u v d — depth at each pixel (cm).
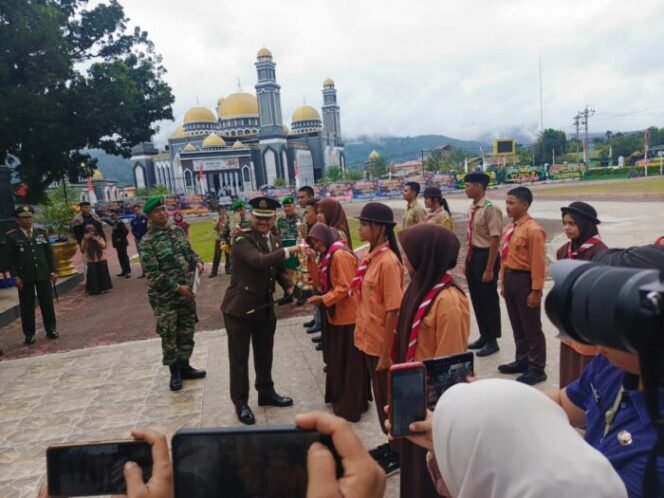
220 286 1029
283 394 461
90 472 91
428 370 165
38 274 704
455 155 8769
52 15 2062
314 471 73
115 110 2302
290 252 401
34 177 2386
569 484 74
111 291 1080
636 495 94
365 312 338
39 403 479
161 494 82
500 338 575
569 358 354
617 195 2752
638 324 66
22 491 334
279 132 7650
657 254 108
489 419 81
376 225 329
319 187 5044
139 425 422
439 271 247
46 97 2139
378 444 359
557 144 8869
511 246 449
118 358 600
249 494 80
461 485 84
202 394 476
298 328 667
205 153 7288
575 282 81
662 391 97
